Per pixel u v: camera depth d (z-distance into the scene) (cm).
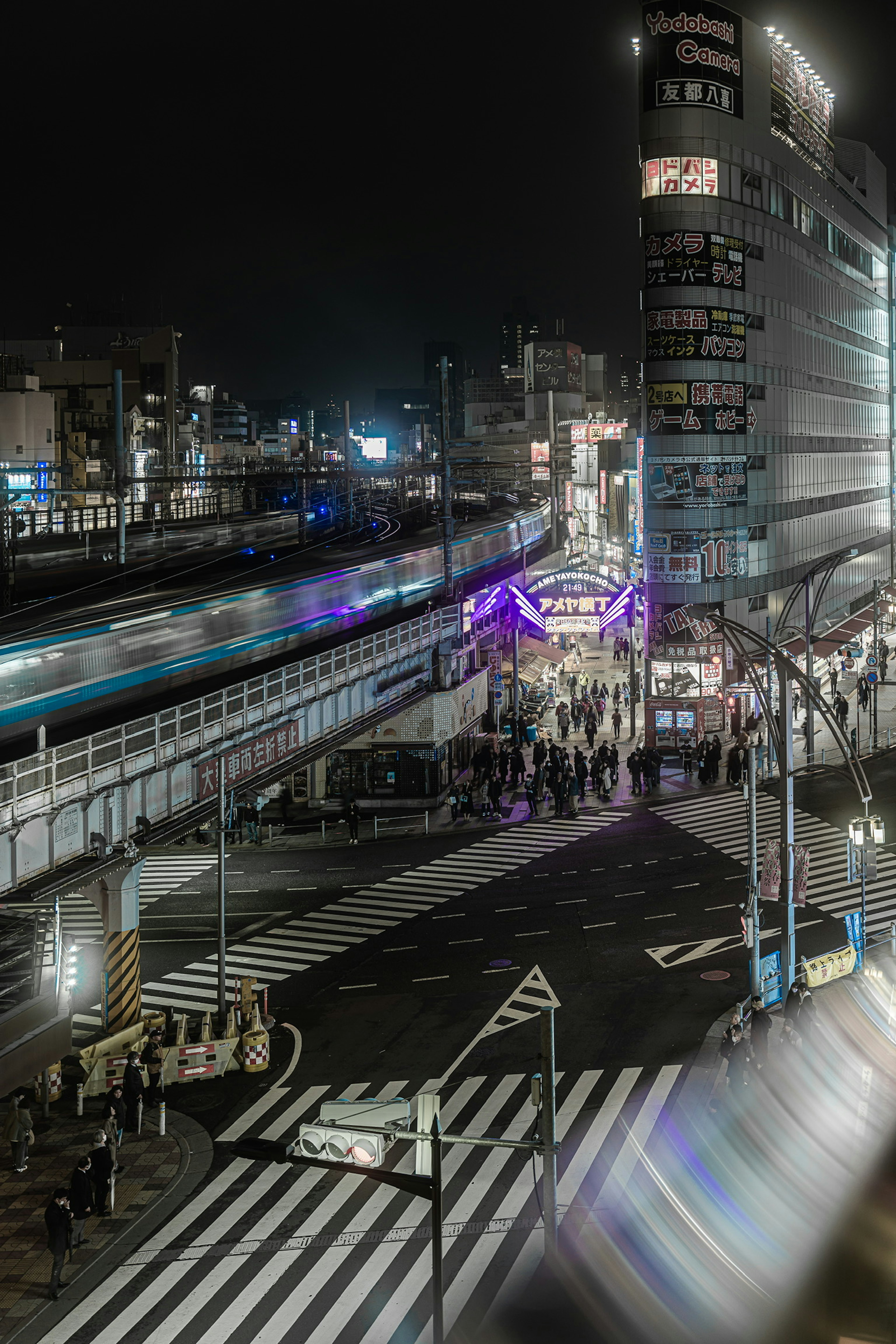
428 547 6981
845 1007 2752
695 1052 2556
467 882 3822
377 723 4047
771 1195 1856
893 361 10519
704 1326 1501
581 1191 2014
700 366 5753
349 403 9000
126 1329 1712
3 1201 2083
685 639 5656
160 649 3897
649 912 3488
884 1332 1026
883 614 8144
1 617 4353
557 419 16312
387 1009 2867
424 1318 1691
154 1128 2345
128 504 10881
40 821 2295
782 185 6619
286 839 4362
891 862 3925
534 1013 2812
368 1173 1437
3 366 13212
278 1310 1741
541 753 4750
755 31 6097
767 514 6444
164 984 3056
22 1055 1873
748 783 2716
